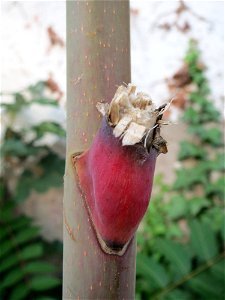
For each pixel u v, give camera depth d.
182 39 0.38
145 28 0.38
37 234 0.37
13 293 0.30
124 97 0.08
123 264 0.09
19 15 0.39
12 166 0.38
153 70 0.38
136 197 0.08
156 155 0.08
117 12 0.10
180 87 0.38
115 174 0.08
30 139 0.39
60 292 0.36
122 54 0.10
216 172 0.38
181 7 0.37
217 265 0.28
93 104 0.09
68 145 0.09
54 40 0.38
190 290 0.28
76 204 0.09
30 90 0.36
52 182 0.37
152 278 0.28
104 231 0.09
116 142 0.08
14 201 0.38
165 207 0.36
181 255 0.28
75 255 0.09
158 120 0.08
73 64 0.10
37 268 0.31
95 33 0.10
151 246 0.35
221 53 0.37
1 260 0.33
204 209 0.36
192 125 0.38
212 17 0.37
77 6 0.10
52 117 0.39
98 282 0.09
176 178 0.38
